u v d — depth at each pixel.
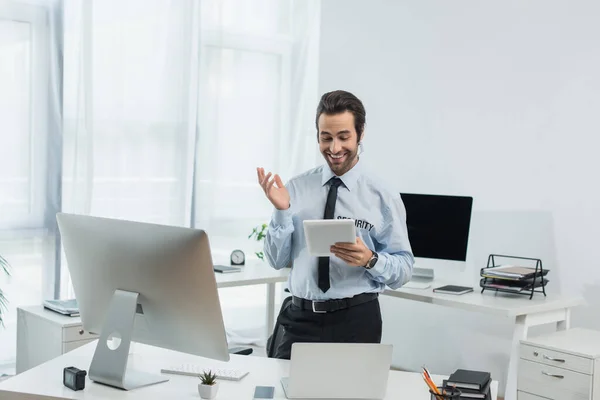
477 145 4.73
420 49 5.03
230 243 5.79
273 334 2.87
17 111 4.72
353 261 2.54
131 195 5.21
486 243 4.69
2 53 4.66
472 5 4.73
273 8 5.86
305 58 6.00
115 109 5.10
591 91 4.17
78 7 4.91
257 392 2.25
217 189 5.68
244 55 5.75
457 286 4.14
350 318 2.71
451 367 4.93
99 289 2.40
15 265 4.75
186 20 5.39
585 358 3.31
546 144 4.38
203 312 2.21
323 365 2.19
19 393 2.22
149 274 2.26
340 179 2.80
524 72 4.48
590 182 4.18
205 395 2.21
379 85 5.28
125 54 5.12
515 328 3.68
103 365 2.31
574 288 4.26
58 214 2.43
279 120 5.93
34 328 3.93
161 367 2.51
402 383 2.41
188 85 5.42
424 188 5.04
